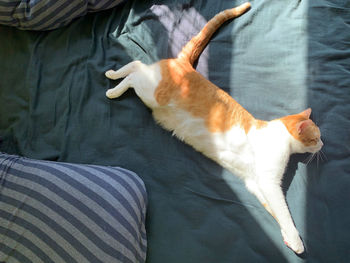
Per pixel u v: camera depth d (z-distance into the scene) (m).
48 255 0.96
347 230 1.00
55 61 1.25
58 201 0.98
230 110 1.07
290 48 1.18
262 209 1.03
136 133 1.15
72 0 1.19
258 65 1.18
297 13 1.21
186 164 1.10
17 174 1.04
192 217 1.05
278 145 1.05
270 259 0.99
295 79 1.15
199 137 1.09
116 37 1.25
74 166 1.05
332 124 1.10
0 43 1.29
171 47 1.21
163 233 1.04
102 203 0.98
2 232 0.99
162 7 1.25
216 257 1.00
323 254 0.98
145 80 1.12
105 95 1.19
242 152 1.06
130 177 1.06
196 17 1.24
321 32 1.19
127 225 0.97
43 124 1.20
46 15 1.21
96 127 1.17
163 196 1.08
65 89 1.21
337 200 1.03
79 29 1.26
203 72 1.18
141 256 1.00
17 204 1.00
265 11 1.22
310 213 1.02
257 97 1.15
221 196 1.06
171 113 1.11
